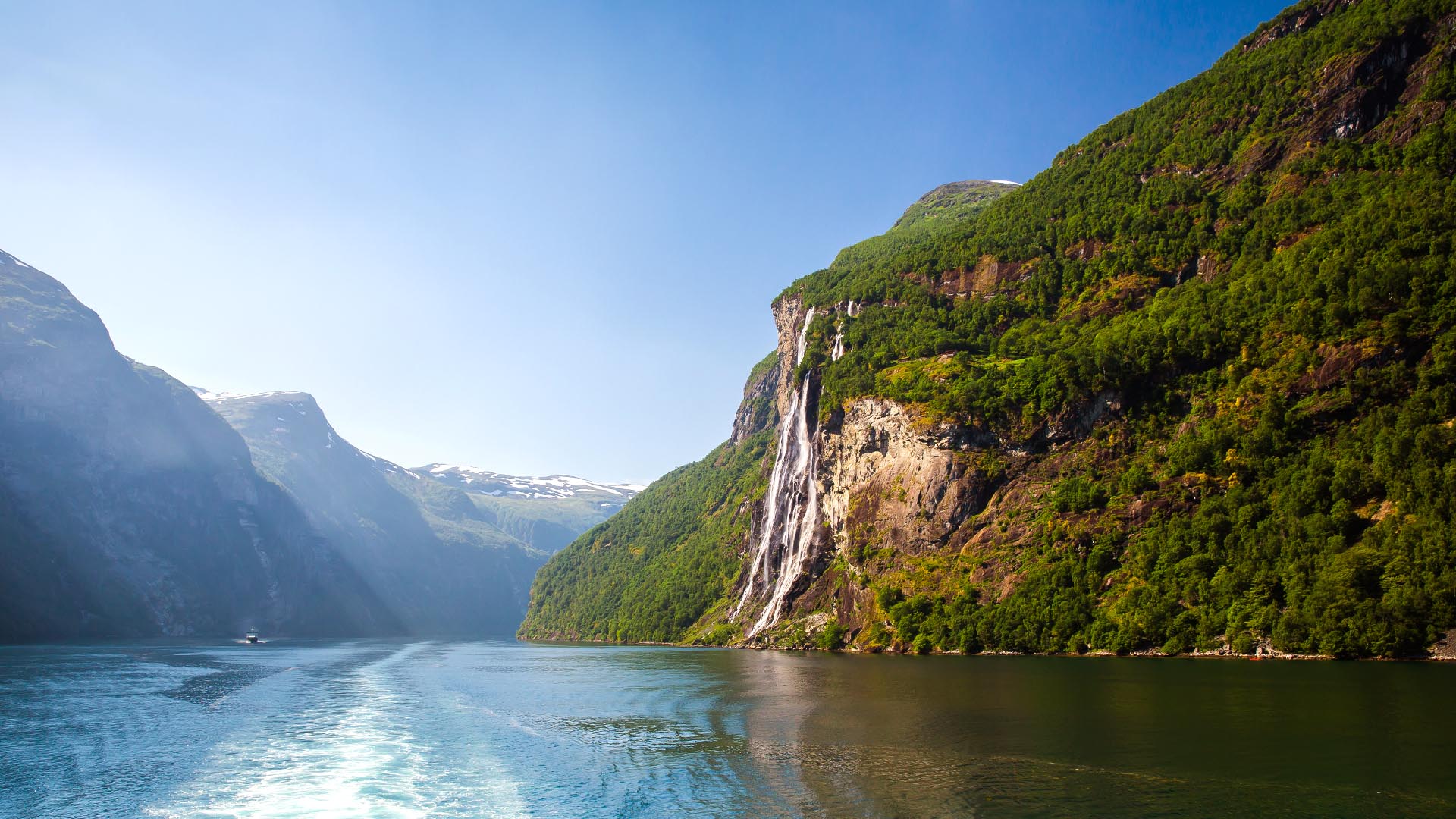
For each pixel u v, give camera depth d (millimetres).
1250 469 90312
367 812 34531
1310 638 74250
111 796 37594
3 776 41344
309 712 62969
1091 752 40844
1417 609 68188
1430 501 72250
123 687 81312
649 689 77250
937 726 49656
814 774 39031
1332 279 91438
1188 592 87188
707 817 32781
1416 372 82062
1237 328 100938
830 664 99125
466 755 45438
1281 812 30609
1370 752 38344
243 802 36406
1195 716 48312
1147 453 103812
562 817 33438
